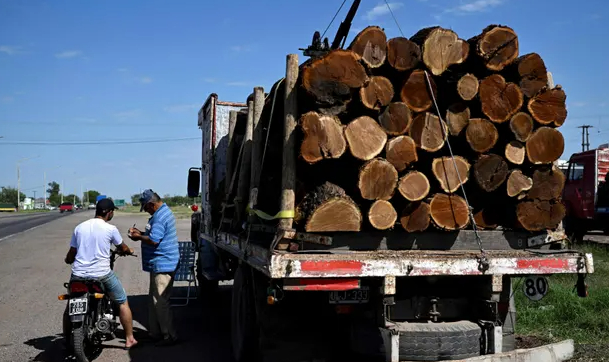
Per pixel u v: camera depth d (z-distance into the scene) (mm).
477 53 4648
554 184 4922
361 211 4465
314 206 4348
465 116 4688
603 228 17375
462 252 4629
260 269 4391
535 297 4789
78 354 5453
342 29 6258
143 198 6570
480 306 4711
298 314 5078
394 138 4477
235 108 8375
